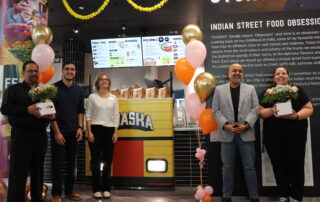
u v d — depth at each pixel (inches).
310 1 124.3
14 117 97.0
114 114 129.5
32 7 121.9
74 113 118.2
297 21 123.9
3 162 111.1
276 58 124.2
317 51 122.6
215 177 123.1
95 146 124.6
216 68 127.1
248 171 106.7
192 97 118.7
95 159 124.7
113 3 195.9
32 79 100.1
